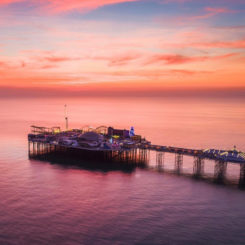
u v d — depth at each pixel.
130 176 85.50
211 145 144.50
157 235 51.19
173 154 118.00
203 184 78.62
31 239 49.09
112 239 49.59
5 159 105.75
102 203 64.94
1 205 62.88
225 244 48.66
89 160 104.19
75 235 50.69
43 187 75.00
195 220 57.25
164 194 70.94
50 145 119.81
